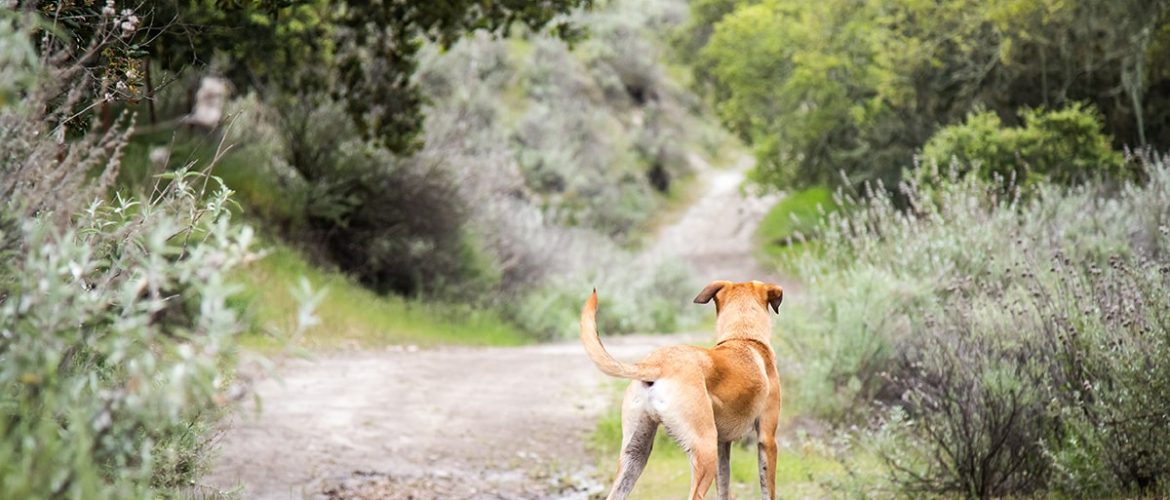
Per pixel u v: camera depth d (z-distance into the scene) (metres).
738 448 8.89
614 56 71.75
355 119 14.20
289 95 17.42
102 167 11.65
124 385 3.20
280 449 8.06
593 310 5.39
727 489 5.67
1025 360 6.85
